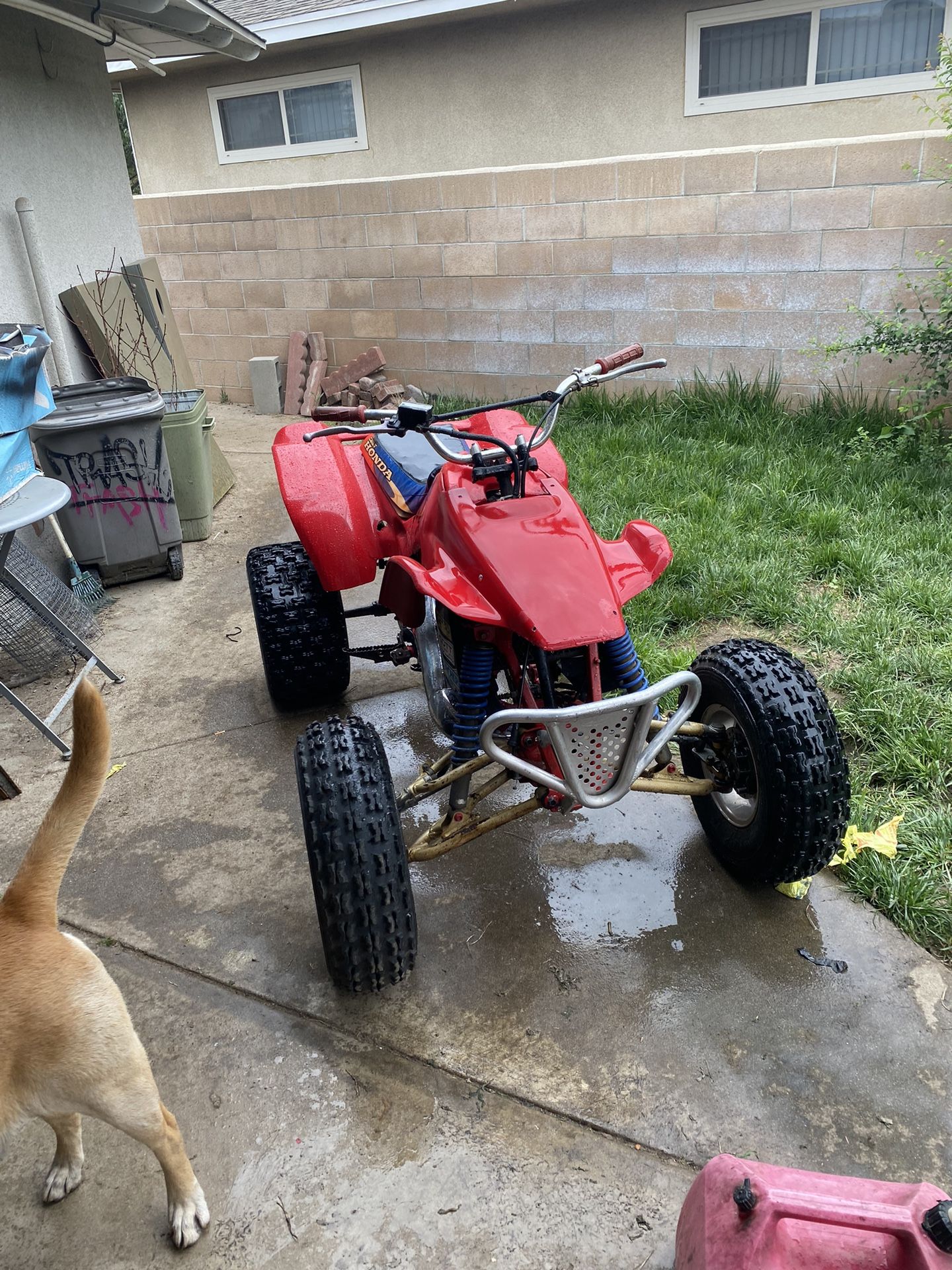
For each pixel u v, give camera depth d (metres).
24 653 4.25
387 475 3.30
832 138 8.03
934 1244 1.40
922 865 2.79
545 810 3.16
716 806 2.87
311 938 2.71
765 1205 1.48
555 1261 1.86
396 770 3.46
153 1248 1.93
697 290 7.08
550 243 7.47
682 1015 2.39
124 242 7.02
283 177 10.48
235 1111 2.20
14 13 5.60
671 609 4.32
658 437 6.55
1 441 3.44
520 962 2.58
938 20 7.37
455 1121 2.15
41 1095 1.73
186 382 7.42
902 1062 2.24
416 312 8.29
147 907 2.86
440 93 9.25
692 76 8.22
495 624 2.36
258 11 9.80
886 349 6.13
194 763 3.58
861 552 4.61
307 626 3.57
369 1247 1.91
